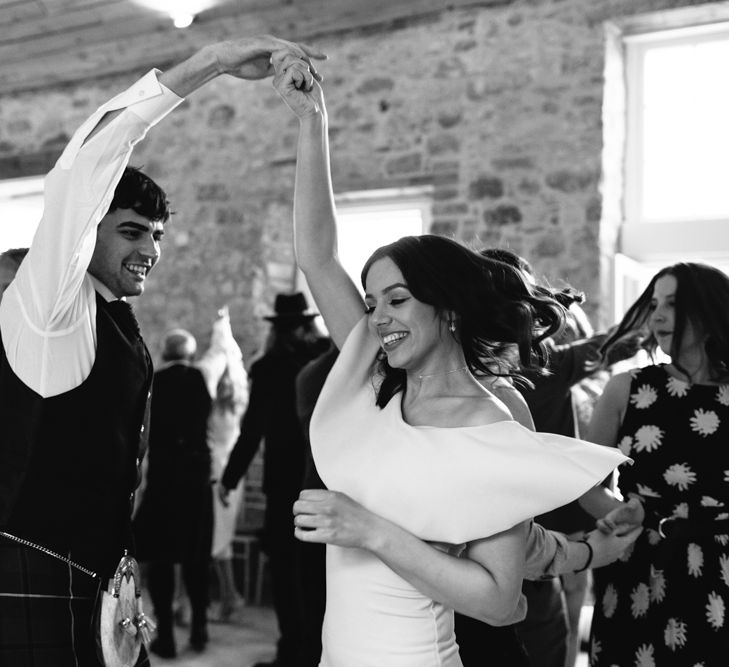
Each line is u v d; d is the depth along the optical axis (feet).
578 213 17.58
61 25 21.72
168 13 20.54
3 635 5.36
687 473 7.44
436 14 19.11
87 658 5.67
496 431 4.68
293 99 5.61
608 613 7.55
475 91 18.66
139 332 6.27
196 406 15.35
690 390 7.62
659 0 16.97
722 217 17.22
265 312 20.97
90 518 5.70
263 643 15.78
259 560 19.30
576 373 8.53
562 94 17.83
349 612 4.74
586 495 7.72
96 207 5.25
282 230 20.90
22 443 5.46
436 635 4.64
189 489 14.93
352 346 5.29
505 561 4.52
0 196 24.94
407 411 5.04
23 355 5.47
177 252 22.03
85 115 23.27
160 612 14.73
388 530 4.49
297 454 14.19
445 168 18.92
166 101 5.33
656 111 18.15
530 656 7.91
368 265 5.07
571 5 17.80
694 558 7.23
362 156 19.83
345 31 20.11
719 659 7.02
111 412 5.80
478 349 5.06
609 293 17.78
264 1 19.74
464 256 5.00
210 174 21.75
